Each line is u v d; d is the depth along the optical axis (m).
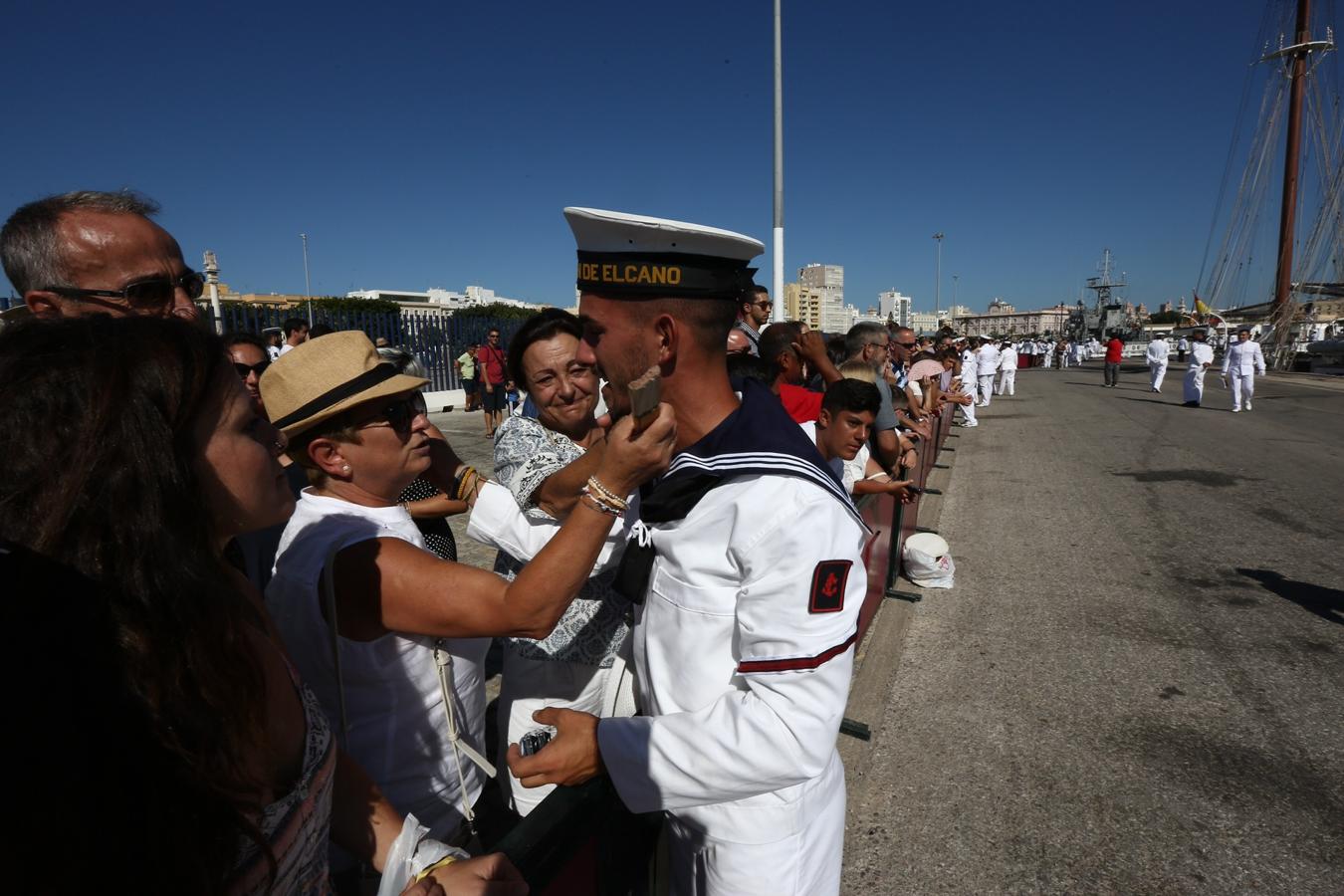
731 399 1.14
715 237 1.02
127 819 0.56
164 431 0.63
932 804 2.76
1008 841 2.56
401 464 1.33
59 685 0.54
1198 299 46.53
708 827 1.17
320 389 1.24
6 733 0.52
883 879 2.40
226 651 0.65
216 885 0.62
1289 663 3.82
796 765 0.96
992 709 3.41
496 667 3.47
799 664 0.95
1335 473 8.59
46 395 0.59
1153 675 3.71
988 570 5.34
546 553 1.07
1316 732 3.18
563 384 1.96
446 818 1.35
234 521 0.76
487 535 1.75
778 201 11.08
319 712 0.88
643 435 1.00
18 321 0.67
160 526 0.61
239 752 0.66
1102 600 4.72
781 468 0.98
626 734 1.06
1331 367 26.66
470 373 15.14
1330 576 5.11
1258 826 2.60
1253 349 14.99
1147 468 9.12
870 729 3.26
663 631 1.13
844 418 2.93
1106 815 2.67
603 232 1.05
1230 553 5.67
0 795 0.52
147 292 1.49
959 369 15.68
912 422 6.19
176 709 0.59
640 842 1.25
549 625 1.11
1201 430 12.48
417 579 1.13
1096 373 32.44
